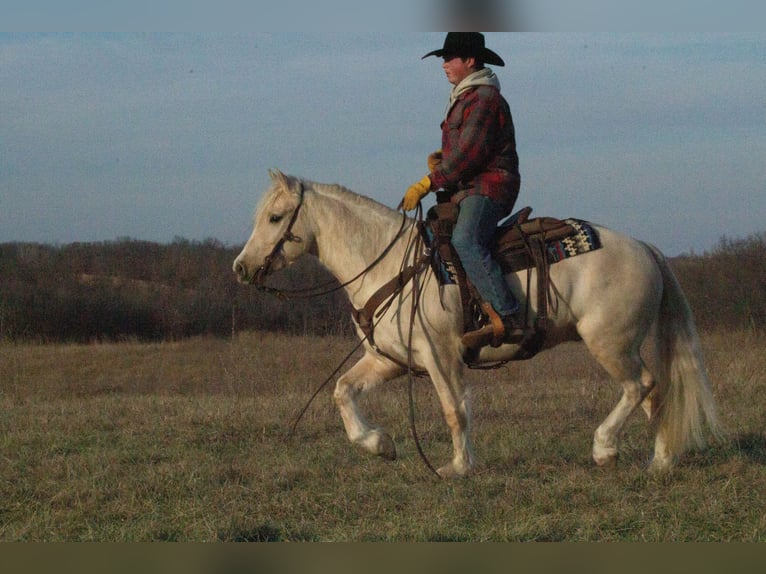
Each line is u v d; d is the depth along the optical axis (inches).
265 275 346.3
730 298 1074.1
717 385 545.0
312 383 735.7
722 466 340.8
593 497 304.3
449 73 339.6
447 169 323.0
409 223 345.4
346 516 296.2
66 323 1330.0
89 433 445.4
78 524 292.2
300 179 350.3
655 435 349.7
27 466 370.6
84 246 1694.1
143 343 1257.4
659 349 349.4
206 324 1318.9
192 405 530.6
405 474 345.4
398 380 644.7
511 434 414.9
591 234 336.8
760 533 266.4
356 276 340.5
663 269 350.9
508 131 330.6
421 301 327.0
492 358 341.7
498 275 322.0
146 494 322.0
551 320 335.3
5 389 843.4
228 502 311.9
